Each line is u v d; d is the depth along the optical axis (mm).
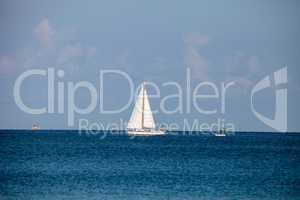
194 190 186500
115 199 167500
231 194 179625
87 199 168000
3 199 169125
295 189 190875
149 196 173750
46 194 176625
